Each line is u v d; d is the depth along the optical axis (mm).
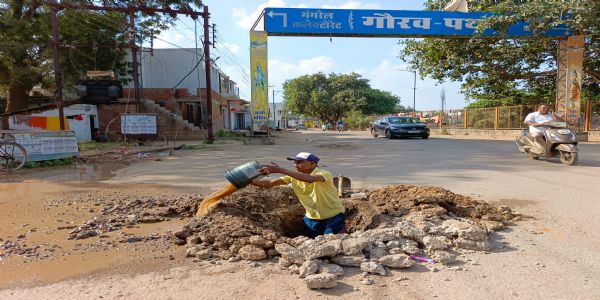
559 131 8789
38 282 2830
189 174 8008
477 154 11273
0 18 16281
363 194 5445
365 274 2824
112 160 10688
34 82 18906
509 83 23312
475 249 3301
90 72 15680
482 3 18766
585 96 22312
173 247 3510
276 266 3027
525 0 17844
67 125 17016
